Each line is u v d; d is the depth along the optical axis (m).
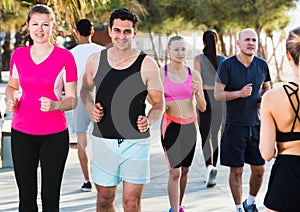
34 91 8.14
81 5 17.12
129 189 7.80
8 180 13.28
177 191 9.65
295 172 6.27
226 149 10.16
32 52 8.18
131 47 7.73
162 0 33.69
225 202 11.48
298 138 6.28
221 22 32.53
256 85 10.24
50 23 8.16
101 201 8.06
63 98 8.70
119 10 7.71
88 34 11.59
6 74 50.38
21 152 8.20
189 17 33.97
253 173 10.38
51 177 8.19
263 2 30.45
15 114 8.27
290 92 6.28
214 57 11.25
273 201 6.32
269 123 6.36
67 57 8.19
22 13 42.62
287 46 6.38
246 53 10.20
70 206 11.06
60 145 8.20
